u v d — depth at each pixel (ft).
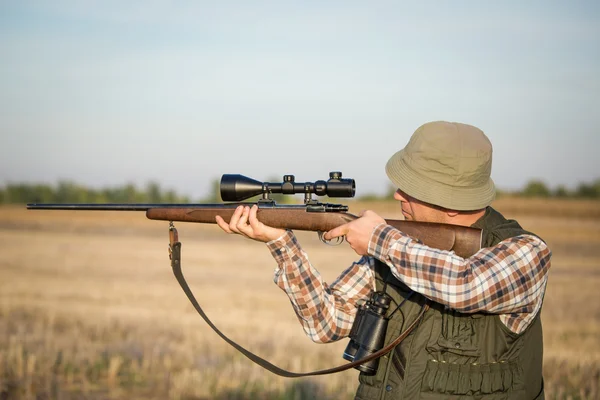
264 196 12.07
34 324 35.55
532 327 10.58
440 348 10.30
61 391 24.06
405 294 11.03
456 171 10.77
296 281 11.71
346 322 11.96
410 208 11.62
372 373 10.92
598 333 34.37
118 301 43.73
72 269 59.47
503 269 9.87
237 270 61.26
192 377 25.68
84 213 122.31
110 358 28.48
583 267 64.08
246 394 24.23
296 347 31.12
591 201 123.95
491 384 10.20
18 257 67.62
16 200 144.05
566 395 23.58
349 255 72.74
